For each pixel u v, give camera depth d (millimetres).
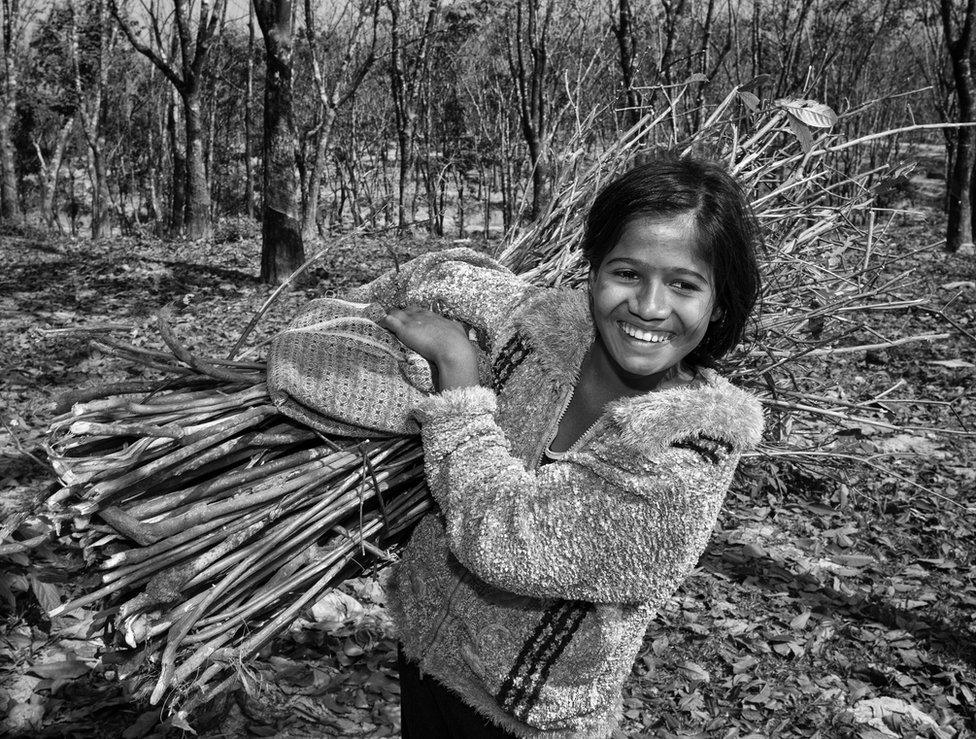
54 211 32188
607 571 1197
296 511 1592
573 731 1373
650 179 1210
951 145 23266
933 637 3609
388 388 1533
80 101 26297
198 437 1550
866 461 3570
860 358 7707
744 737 2930
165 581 1493
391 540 1692
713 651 3400
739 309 1282
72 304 10562
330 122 18438
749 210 1255
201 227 19391
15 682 2871
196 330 8734
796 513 4633
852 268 3373
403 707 1556
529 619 1323
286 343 1561
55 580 3203
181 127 30031
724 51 13695
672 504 1168
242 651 1523
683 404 1174
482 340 1481
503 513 1227
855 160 12383
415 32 23141
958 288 10984
